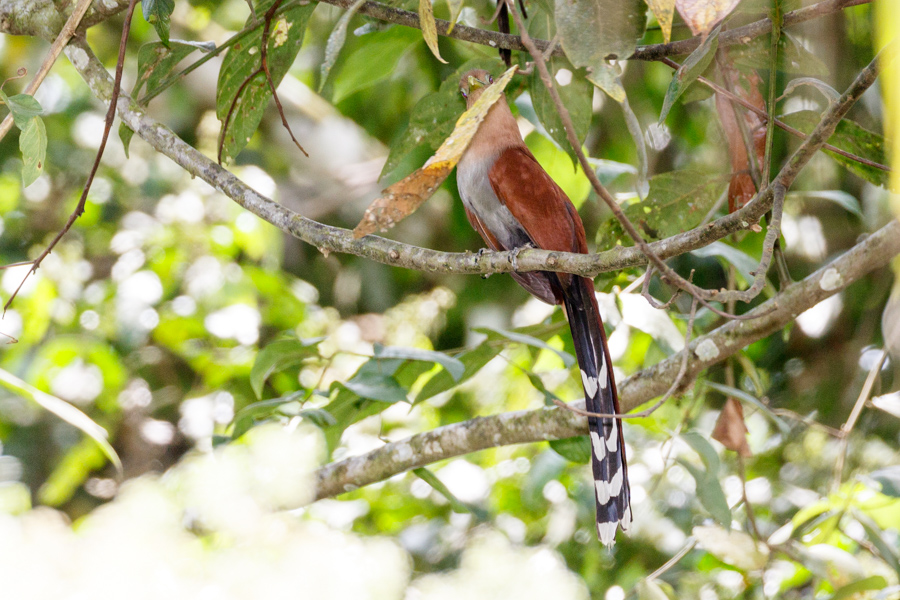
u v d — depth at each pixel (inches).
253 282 477.4
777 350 410.6
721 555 260.5
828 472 385.1
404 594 458.9
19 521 462.9
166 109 528.7
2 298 443.2
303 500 312.2
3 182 484.7
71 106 514.3
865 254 236.7
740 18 263.7
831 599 247.1
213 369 481.1
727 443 290.2
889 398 270.1
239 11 514.3
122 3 245.0
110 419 495.8
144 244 480.7
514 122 270.2
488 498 481.4
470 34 240.7
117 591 420.2
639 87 424.8
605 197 148.9
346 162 589.9
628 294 291.9
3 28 254.1
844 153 232.8
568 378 459.5
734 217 169.5
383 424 480.4
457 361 269.4
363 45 331.0
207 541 389.1
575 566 438.0
